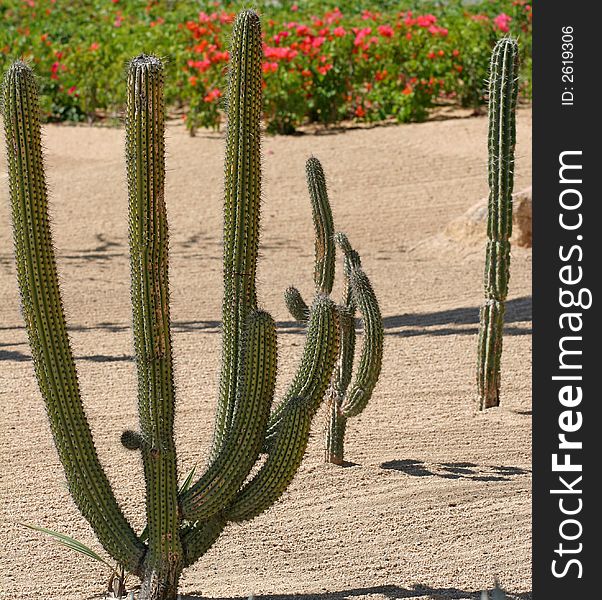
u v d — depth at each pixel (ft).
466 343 34.40
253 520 23.21
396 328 36.09
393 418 28.55
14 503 23.97
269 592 20.24
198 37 62.39
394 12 78.02
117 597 20.06
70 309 38.50
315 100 61.57
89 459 18.85
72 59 65.36
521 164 54.03
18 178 17.53
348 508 23.75
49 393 18.43
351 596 20.07
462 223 45.88
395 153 57.31
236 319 19.06
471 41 64.18
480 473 25.35
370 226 48.57
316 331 19.44
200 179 54.13
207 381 31.22
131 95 17.34
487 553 21.85
